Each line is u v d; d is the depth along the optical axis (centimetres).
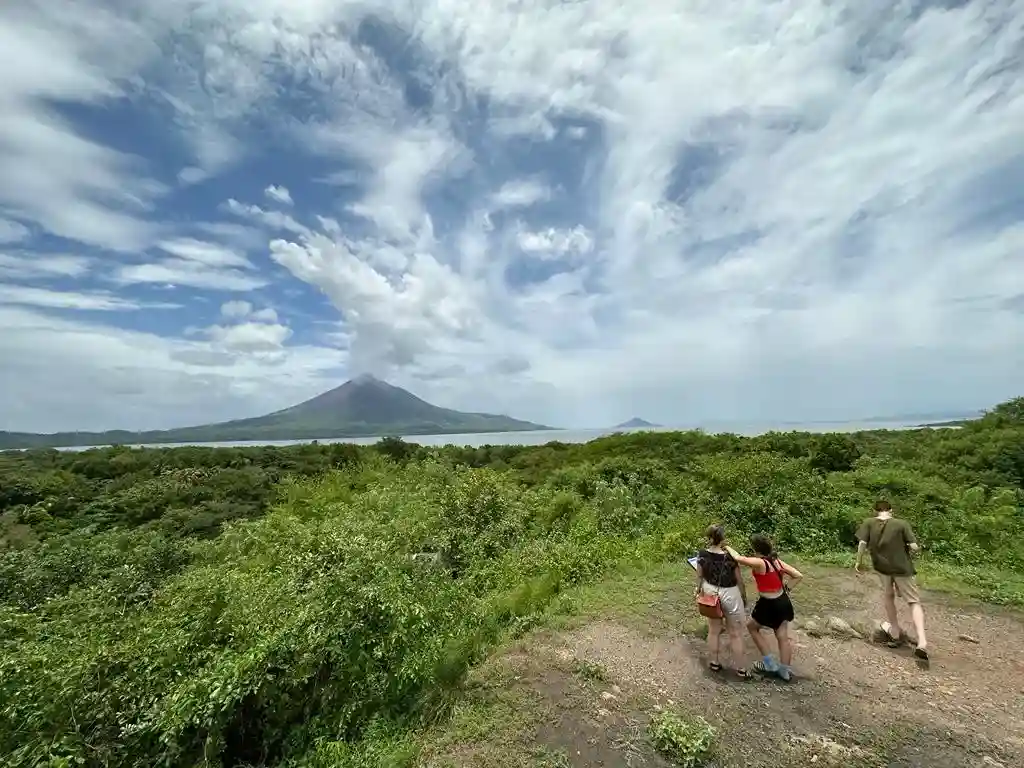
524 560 1055
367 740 520
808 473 1444
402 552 1047
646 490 1587
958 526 1130
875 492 1335
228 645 610
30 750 489
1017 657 616
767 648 577
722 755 441
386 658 605
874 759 429
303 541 1158
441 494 1595
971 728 470
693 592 855
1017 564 989
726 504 1327
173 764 516
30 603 1259
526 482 2552
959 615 751
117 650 579
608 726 490
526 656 644
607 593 861
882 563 638
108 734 524
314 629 602
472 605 798
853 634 680
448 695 568
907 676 568
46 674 534
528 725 499
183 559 1453
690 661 612
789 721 485
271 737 558
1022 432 1816
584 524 1305
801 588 877
